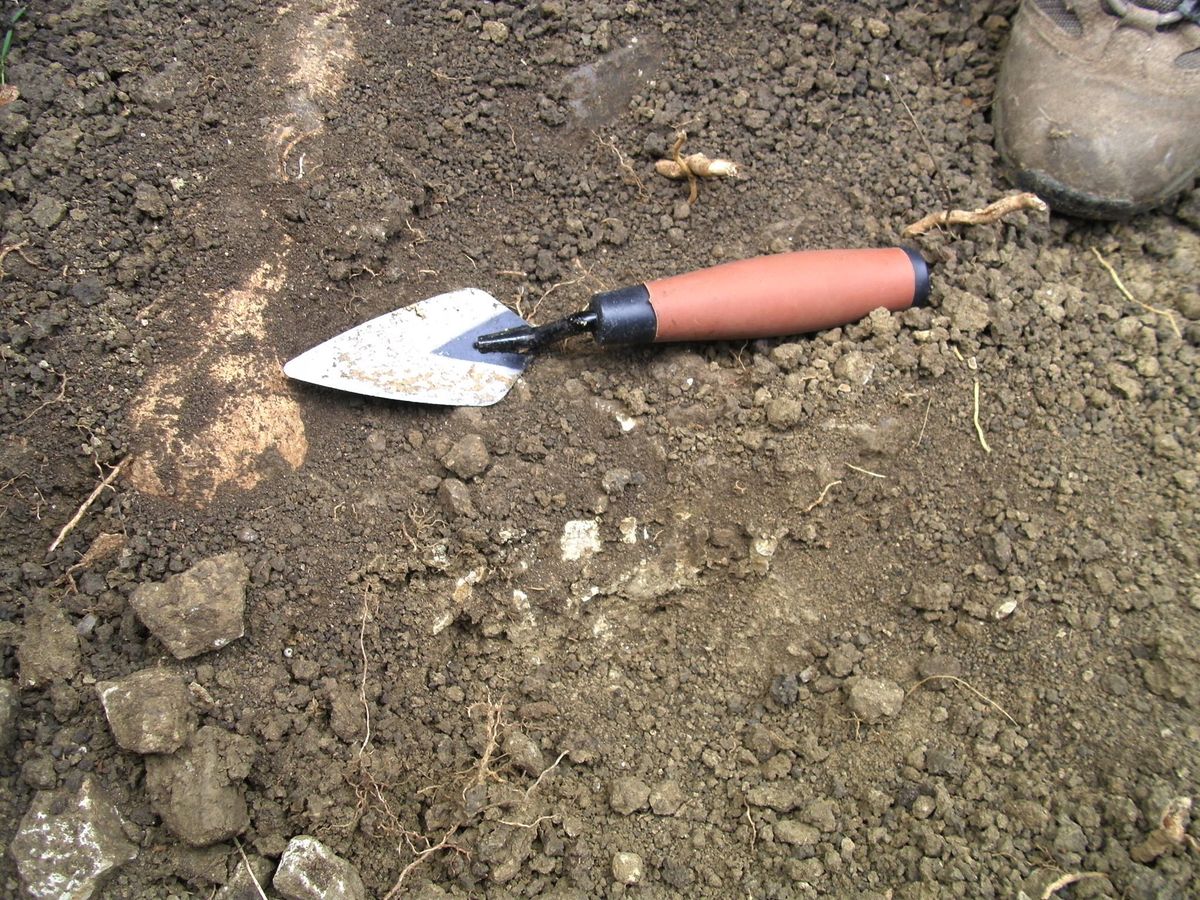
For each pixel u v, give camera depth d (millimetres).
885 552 414
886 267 432
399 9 465
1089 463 419
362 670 395
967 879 367
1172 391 432
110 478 392
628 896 374
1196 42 426
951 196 473
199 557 394
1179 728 376
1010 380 431
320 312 424
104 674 380
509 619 410
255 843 372
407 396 416
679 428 421
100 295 406
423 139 455
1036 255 467
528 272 455
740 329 425
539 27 475
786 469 410
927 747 392
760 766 398
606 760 398
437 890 368
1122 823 367
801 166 479
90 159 419
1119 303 458
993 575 407
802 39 497
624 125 479
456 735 397
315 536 399
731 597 418
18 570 389
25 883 347
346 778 383
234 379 407
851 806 387
